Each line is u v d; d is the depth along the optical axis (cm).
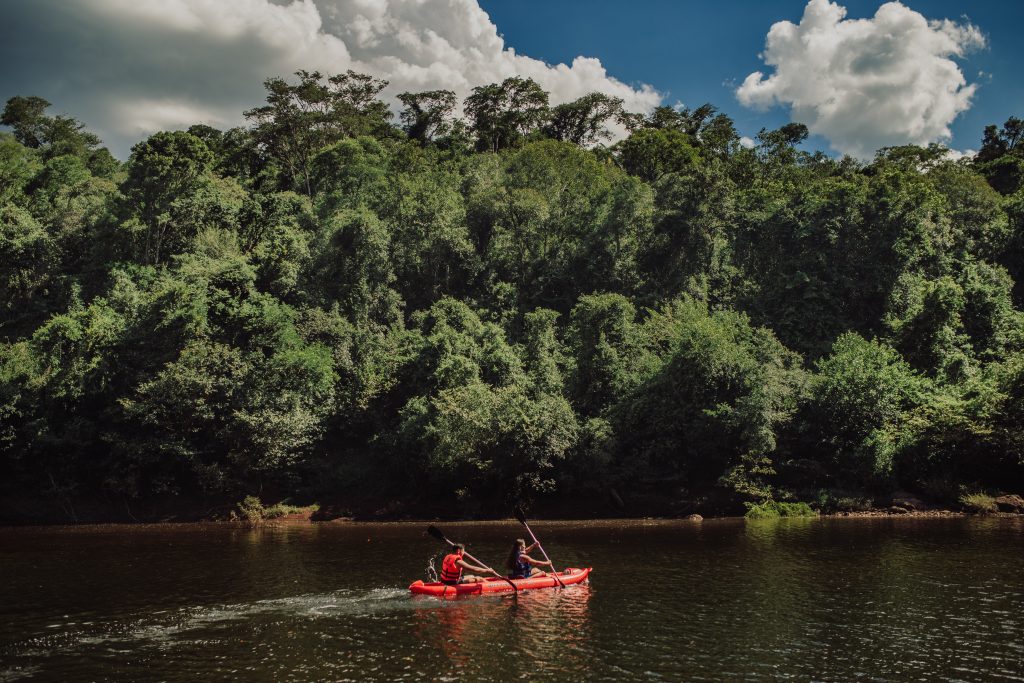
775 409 4359
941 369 4819
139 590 2102
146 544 3158
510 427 4094
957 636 1602
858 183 6838
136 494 4319
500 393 4297
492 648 1523
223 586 2152
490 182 7575
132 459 4369
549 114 10769
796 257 6028
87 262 6162
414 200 6675
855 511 4000
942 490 4047
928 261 6038
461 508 4250
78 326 4638
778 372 4544
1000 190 8156
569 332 5328
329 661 1441
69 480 4378
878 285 5656
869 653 1488
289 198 6956
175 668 1406
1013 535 3048
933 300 5022
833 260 5891
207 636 1622
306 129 8512
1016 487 4144
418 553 2797
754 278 6350
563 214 6700
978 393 4241
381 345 5294
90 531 3775
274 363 4525
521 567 2147
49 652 1511
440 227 6294
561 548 2884
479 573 2400
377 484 4575
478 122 10775
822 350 5372
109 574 2369
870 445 4128
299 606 1889
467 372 4597
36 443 4309
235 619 1764
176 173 6062
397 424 4738
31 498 4316
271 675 1364
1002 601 1906
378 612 1830
